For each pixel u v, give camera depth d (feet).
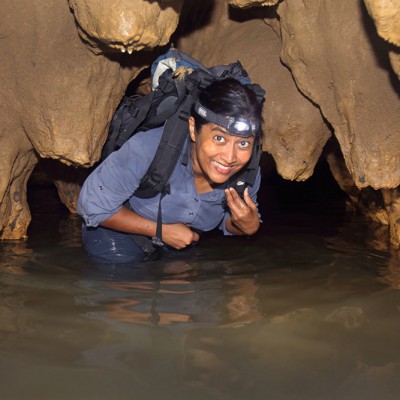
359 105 8.41
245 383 5.03
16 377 5.05
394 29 5.74
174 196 8.21
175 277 8.29
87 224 8.61
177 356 5.52
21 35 8.65
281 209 14.88
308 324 6.45
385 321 6.57
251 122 6.84
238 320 6.53
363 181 8.52
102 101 9.21
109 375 5.12
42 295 7.30
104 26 7.45
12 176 10.02
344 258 9.55
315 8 8.46
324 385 5.03
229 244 10.45
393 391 4.94
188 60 8.12
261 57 10.23
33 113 9.04
